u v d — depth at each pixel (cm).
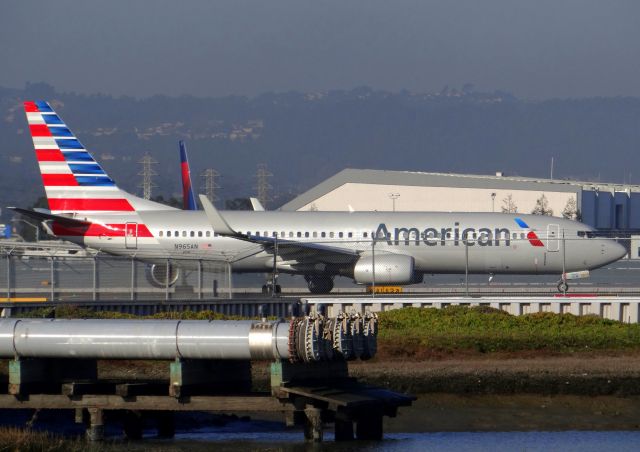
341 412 11650
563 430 12938
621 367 15425
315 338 11400
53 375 12506
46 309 16888
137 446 11650
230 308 19138
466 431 12812
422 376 14762
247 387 12625
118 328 11862
